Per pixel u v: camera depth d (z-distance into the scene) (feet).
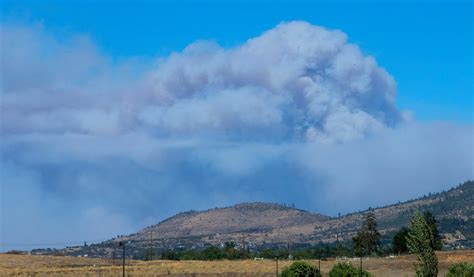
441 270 479.82
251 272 539.70
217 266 610.65
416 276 280.10
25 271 554.87
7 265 637.30
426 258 276.62
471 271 307.17
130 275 521.24
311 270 386.11
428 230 279.28
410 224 281.95
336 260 603.67
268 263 631.56
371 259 593.42
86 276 512.22
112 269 583.99
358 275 372.38
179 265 629.10
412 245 279.49
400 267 517.14
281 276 389.39
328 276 409.08
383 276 432.25
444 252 618.03
